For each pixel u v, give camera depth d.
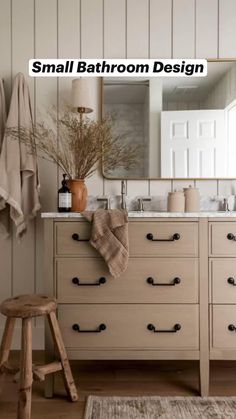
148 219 1.62
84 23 2.15
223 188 2.14
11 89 2.14
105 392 1.69
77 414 1.50
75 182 1.86
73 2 2.15
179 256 1.62
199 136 2.13
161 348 1.62
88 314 1.62
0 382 1.55
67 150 2.11
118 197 2.10
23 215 2.01
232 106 2.13
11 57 2.15
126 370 1.95
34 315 1.41
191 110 2.13
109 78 2.15
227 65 2.14
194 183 2.14
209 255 1.62
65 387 1.61
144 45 2.15
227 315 1.62
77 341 1.62
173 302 1.62
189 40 2.14
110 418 1.45
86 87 2.03
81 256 1.63
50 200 2.14
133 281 1.62
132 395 1.65
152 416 1.46
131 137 2.13
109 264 1.57
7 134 1.98
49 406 1.56
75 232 1.63
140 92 2.14
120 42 2.14
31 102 2.14
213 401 1.59
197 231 1.62
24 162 1.99
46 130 2.12
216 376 1.87
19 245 2.15
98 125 1.97
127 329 1.62
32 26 2.15
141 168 2.13
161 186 2.15
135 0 2.15
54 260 1.63
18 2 2.15
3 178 1.93
